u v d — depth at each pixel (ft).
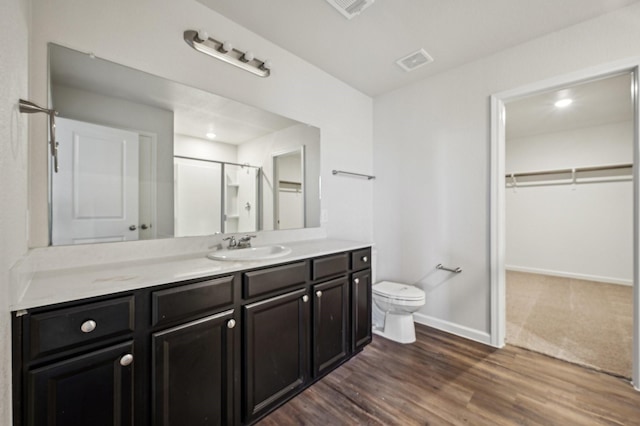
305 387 5.24
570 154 13.38
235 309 4.13
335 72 7.94
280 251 5.58
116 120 4.48
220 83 5.67
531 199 14.46
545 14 5.54
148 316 3.28
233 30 5.77
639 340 5.16
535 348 6.78
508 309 9.36
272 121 6.61
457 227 7.64
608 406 4.75
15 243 2.69
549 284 12.30
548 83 6.16
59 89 3.96
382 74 8.04
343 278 6.13
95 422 2.88
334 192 8.29
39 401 2.57
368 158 9.53
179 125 5.18
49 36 3.86
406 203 8.79
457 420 4.48
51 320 2.65
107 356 2.96
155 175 4.91
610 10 5.41
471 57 7.13
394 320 7.32
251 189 6.29
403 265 8.85
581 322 8.25
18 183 2.88
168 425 3.39
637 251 5.17
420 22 5.81
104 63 4.33
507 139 15.17
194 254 5.21
